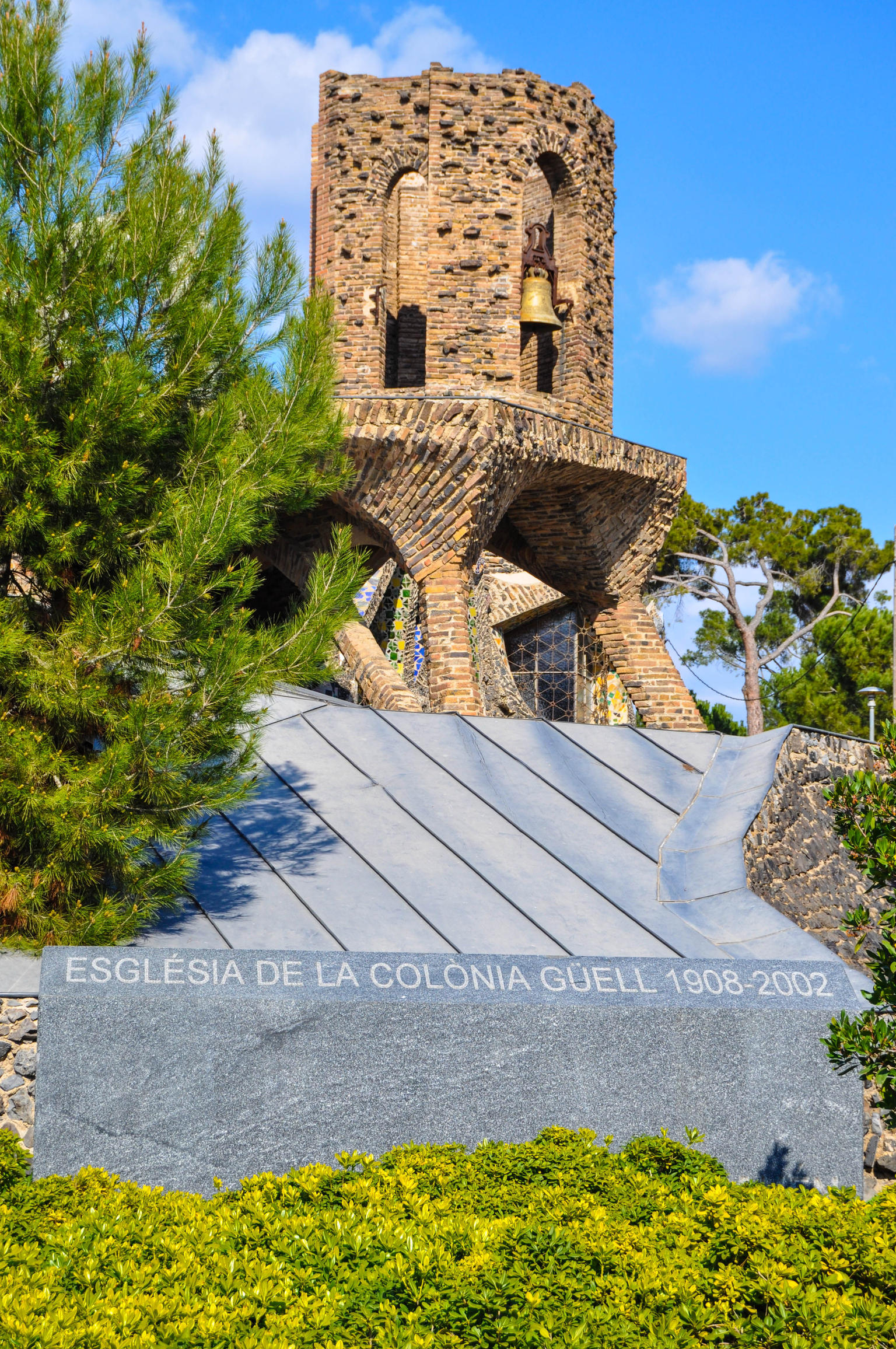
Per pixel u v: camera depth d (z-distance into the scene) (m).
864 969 12.69
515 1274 5.12
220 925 9.76
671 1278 5.18
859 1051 6.73
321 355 9.88
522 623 27.27
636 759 14.16
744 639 41.09
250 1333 4.59
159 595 8.45
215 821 11.64
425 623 17.17
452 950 9.87
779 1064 9.16
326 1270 5.17
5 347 8.40
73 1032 7.77
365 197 18.08
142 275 8.83
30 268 8.59
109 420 8.47
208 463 9.23
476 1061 8.58
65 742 9.08
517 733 14.48
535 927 10.48
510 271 17.75
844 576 42.16
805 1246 5.53
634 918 10.85
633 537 20.33
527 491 19.50
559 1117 8.70
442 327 17.58
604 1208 6.02
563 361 19.02
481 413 16.22
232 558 10.13
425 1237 5.49
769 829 12.85
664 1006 9.03
